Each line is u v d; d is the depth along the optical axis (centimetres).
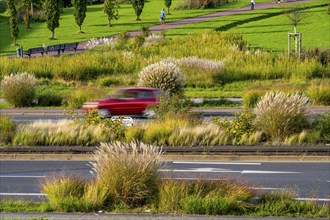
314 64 5350
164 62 4772
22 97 4472
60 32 9544
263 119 2992
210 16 10131
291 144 2869
